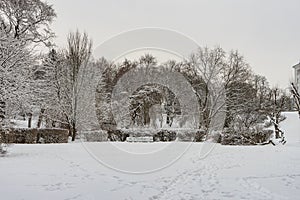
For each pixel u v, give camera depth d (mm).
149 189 6062
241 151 13867
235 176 7543
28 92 12789
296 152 13375
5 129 11805
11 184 5949
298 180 6961
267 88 37312
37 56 14125
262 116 26406
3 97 11914
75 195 5367
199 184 6617
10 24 17766
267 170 8391
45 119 22766
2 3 17672
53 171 7500
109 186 6172
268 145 18438
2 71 12117
